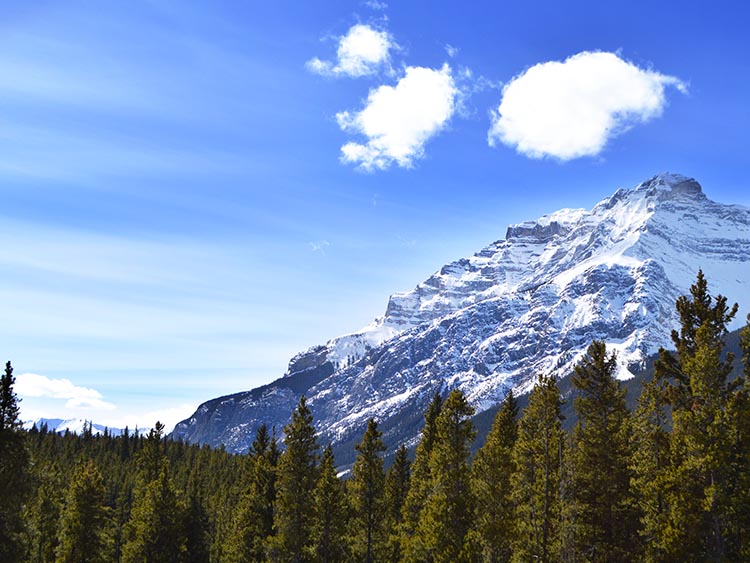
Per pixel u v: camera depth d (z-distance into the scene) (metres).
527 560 47.97
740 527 34.69
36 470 43.72
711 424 35.84
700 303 42.03
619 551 45.38
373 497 60.84
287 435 57.91
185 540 71.44
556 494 49.94
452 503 48.44
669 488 37.81
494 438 55.34
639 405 47.91
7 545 40.25
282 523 56.69
